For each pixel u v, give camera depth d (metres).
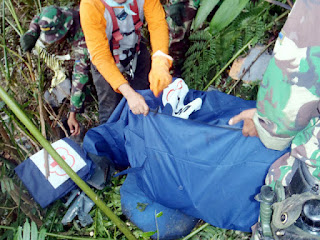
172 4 2.08
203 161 1.46
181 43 2.25
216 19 1.75
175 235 1.73
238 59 2.20
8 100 1.25
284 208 1.06
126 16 1.66
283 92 0.86
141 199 1.81
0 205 1.80
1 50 2.26
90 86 2.30
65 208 1.89
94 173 1.87
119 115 1.84
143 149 1.66
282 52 0.82
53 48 1.89
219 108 1.72
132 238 1.54
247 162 1.41
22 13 2.42
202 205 1.56
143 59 2.09
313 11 0.75
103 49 1.58
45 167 1.77
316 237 1.01
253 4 2.05
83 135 2.24
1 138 1.86
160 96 1.72
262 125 1.00
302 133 1.02
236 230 1.68
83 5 1.54
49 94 2.16
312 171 1.03
